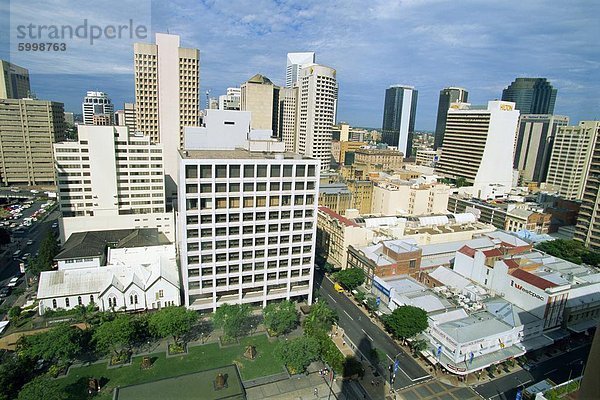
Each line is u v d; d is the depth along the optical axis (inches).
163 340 4328.3
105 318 4333.2
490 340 4183.1
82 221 6412.4
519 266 5260.8
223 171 4480.8
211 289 4795.8
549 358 4488.2
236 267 4867.1
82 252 5388.8
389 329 4832.7
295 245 5083.7
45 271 4916.3
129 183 6742.1
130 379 3671.3
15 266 6023.6
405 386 3873.0
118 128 6525.6
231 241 4739.2
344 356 4242.1
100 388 3531.0
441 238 7204.7
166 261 5265.8
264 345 4360.2
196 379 3265.3
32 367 3550.7
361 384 3860.7
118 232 6432.1
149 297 4744.1
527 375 4153.5
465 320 4512.8
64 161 6254.9
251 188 4662.9
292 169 4783.5
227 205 4586.6
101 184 6491.1
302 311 5132.9
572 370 4276.6
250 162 4549.7
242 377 3843.5
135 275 4813.0
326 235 7175.2
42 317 4446.4
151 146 6732.3
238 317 4274.1
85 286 4660.4
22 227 7829.7
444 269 5861.2
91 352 4030.5
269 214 4825.3
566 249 7042.3
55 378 3631.9
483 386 3932.1
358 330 4830.2
